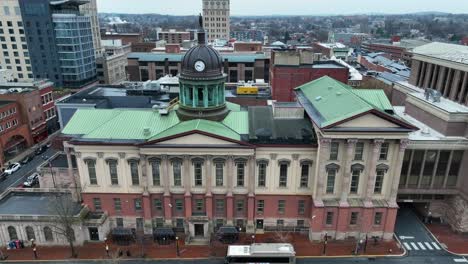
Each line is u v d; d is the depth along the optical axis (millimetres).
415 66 92688
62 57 152000
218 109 66188
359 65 172625
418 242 62281
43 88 115312
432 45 93625
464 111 63844
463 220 63688
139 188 62531
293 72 104250
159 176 61844
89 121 66562
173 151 59062
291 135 60969
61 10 152500
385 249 60219
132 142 59688
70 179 67125
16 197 68250
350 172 58781
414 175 65812
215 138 58594
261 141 59812
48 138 115188
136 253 59531
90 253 59625
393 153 58031
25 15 146375
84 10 189375
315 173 60250
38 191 69438
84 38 158000
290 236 63781
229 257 54531
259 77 160250
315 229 61312
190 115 65375
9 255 59344
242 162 60469
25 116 105562
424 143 63000
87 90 101812
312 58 109188
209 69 63781
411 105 77188
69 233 57719
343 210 59812
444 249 60562
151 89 97625
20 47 152625
